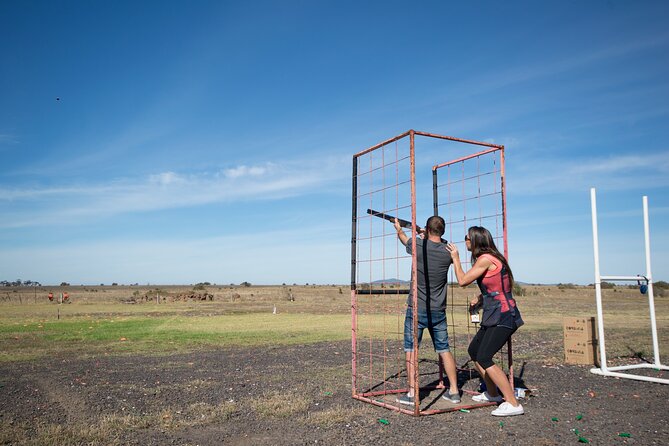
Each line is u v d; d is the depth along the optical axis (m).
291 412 5.74
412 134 5.54
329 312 27.52
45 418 5.62
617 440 4.56
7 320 22.45
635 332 15.12
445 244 5.91
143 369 9.09
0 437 4.82
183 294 48.62
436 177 7.25
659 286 57.41
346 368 9.04
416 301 5.49
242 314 26.55
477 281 5.69
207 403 6.29
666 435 4.70
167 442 4.71
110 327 18.44
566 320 9.46
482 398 6.14
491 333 5.47
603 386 7.14
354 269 6.54
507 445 4.44
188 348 12.34
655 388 7.00
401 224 6.10
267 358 10.40
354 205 6.58
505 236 6.11
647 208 8.84
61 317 24.77
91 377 8.27
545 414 5.52
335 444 4.56
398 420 5.33
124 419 5.45
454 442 4.54
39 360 10.44
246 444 4.64
